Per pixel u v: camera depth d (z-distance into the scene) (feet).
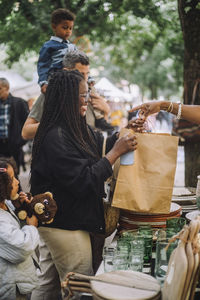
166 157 8.33
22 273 8.34
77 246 8.32
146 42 30.71
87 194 8.07
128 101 46.78
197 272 5.83
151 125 9.73
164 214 9.04
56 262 8.71
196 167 13.88
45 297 10.08
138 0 21.25
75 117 8.22
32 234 8.09
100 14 21.76
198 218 6.03
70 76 8.25
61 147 7.91
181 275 5.64
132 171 8.30
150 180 8.30
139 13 21.40
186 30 13.65
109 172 8.00
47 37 22.80
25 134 11.16
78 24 23.25
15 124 21.02
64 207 8.18
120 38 30.04
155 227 9.01
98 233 8.57
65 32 12.87
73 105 8.20
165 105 9.04
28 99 47.73
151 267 8.20
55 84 8.26
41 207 8.02
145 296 5.89
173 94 67.51
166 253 7.05
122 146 8.12
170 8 22.06
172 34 26.84
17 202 8.39
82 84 8.37
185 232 5.93
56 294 10.20
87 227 8.30
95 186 7.84
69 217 8.20
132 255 7.71
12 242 7.92
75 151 8.08
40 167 8.18
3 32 24.80
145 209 8.29
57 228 8.34
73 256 8.38
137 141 8.34
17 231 8.03
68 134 8.15
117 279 6.41
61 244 8.37
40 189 8.41
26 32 24.53
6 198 8.27
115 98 38.45
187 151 14.10
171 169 8.32
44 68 12.39
